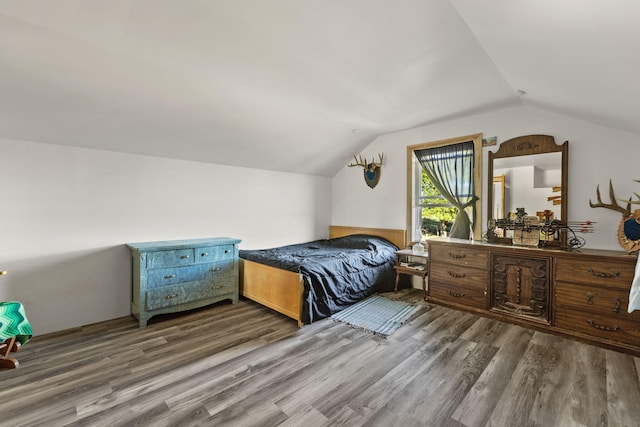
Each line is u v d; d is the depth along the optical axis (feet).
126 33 6.07
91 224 9.54
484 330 9.12
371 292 12.59
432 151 13.48
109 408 5.51
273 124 11.55
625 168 9.05
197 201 12.17
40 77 6.91
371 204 15.94
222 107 9.76
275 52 6.96
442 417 5.34
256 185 14.25
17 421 5.17
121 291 10.14
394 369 6.92
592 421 5.22
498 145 11.53
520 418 5.31
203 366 7.00
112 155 9.94
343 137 14.30
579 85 6.51
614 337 7.84
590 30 4.09
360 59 7.34
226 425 5.11
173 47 6.64
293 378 6.54
